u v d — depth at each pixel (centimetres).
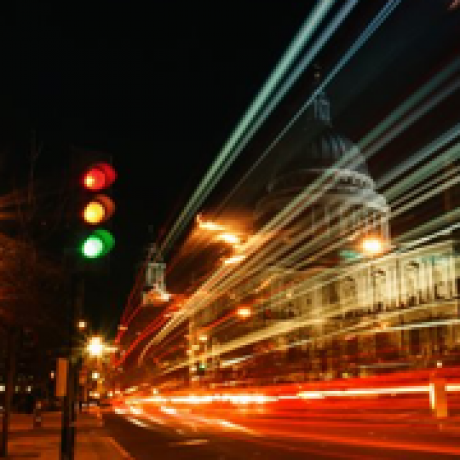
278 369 9094
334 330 10181
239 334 11206
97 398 10525
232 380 9144
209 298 13000
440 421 2308
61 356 747
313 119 12025
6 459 1712
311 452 1648
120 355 18762
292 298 11000
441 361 6850
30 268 2098
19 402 5631
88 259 732
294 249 11456
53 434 2769
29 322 2059
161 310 18525
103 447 2144
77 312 749
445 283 9206
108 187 753
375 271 10156
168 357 15562
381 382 4950
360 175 11600
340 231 11262
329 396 4981
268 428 2686
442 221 9738
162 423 3634
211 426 3059
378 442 1811
